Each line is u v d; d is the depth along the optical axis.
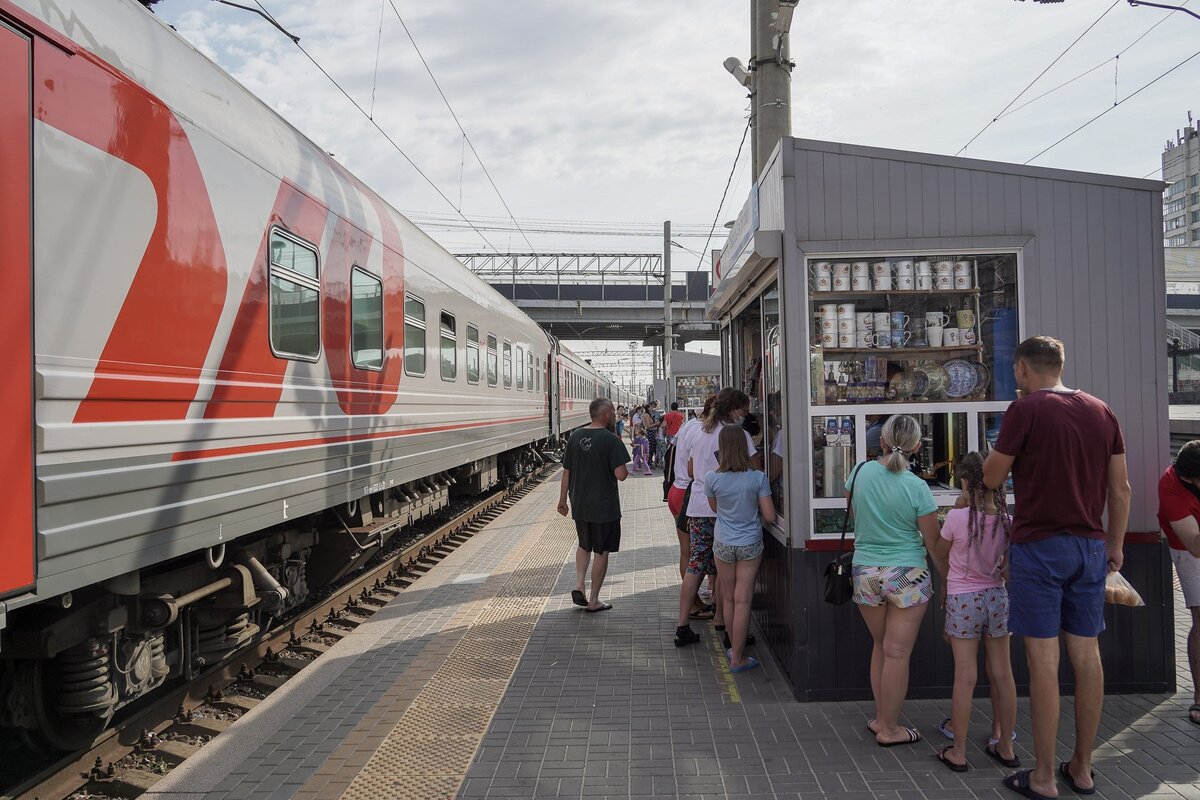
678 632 5.52
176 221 3.96
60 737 3.84
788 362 4.50
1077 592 3.34
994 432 4.59
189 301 4.05
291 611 6.58
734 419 5.54
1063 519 3.32
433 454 8.77
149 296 3.72
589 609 6.47
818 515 4.46
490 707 4.42
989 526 3.60
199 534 4.15
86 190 3.32
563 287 41.59
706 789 3.42
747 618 4.98
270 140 5.13
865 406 4.53
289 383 5.23
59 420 3.13
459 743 3.95
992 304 4.60
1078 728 3.34
